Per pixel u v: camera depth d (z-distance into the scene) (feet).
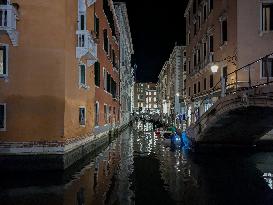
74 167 55.52
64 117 50.96
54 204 35.04
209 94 86.53
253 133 69.36
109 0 102.47
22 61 50.52
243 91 47.32
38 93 50.60
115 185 43.45
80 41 58.03
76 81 58.39
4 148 49.34
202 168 56.08
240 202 36.99
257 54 67.82
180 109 154.20
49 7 51.39
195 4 111.34
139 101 442.91
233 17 71.31
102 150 80.12
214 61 83.87
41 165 49.62
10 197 37.40
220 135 71.20
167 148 84.33
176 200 37.40
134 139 111.96
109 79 103.60
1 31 48.91
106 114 96.89
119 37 146.41
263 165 58.75
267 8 68.39
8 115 49.78
